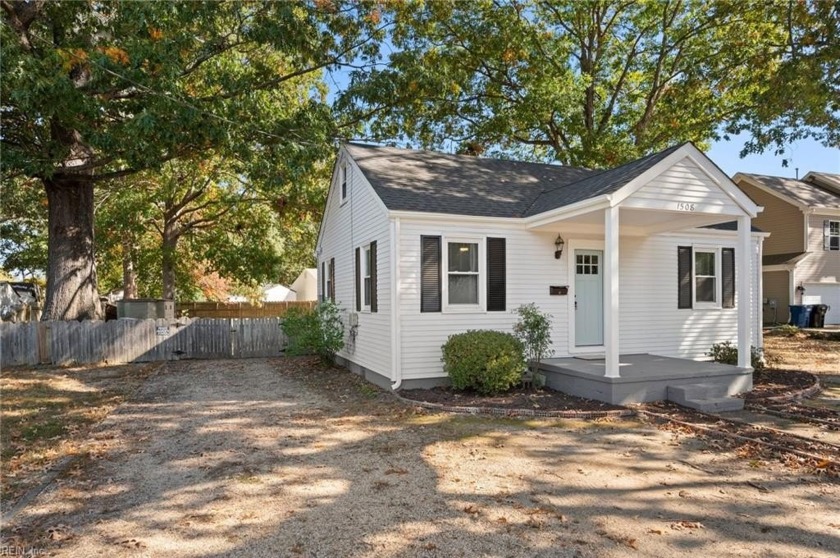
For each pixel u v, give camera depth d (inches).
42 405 337.1
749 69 656.4
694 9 719.1
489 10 719.1
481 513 164.1
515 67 751.1
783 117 593.0
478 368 336.8
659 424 277.6
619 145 714.2
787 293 929.5
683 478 195.9
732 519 160.1
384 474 200.5
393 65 568.7
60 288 562.9
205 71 543.2
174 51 445.7
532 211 402.0
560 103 671.8
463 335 357.4
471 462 214.4
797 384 375.9
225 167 779.4
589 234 424.8
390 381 370.0
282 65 646.5
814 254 935.0
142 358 578.6
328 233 604.1
